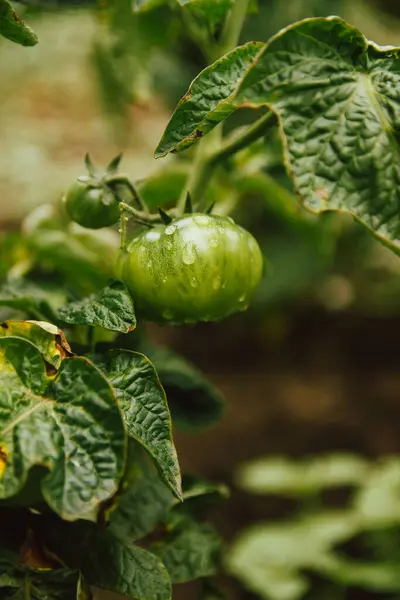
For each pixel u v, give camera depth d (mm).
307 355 1769
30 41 489
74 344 525
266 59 448
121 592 482
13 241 657
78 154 1515
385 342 1755
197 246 488
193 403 601
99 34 827
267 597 1283
